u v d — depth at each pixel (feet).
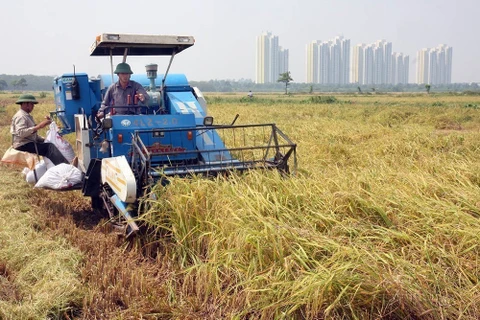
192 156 21.34
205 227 16.19
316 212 15.35
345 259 12.54
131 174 17.47
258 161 20.53
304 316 11.88
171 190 17.33
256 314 12.57
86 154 22.22
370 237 13.58
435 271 12.39
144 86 25.79
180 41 22.18
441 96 232.12
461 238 13.53
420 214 15.25
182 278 15.03
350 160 31.89
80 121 22.52
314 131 44.47
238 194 16.40
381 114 71.36
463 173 20.74
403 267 12.14
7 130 57.26
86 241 18.02
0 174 30.50
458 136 37.40
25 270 15.10
